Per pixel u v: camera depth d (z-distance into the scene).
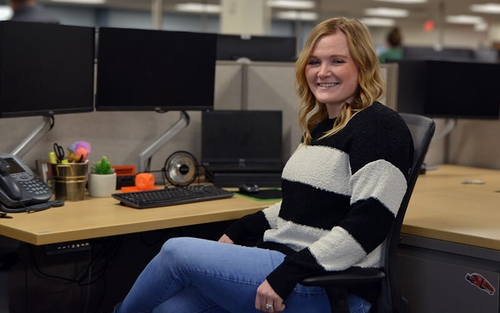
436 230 1.67
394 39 6.55
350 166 1.49
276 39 3.13
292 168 1.61
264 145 2.43
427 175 2.71
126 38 2.13
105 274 2.35
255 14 6.35
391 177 1.45
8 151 2.04
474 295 1.63
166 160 2.25
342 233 1.44
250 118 2.43
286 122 2.57
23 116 1.86
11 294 2.07
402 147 1.47
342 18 1.63
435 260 1.71
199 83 2.31
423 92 2.82
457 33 10.16
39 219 1.66
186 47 2.26
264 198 2.02
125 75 2.14
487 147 2.91
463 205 2.00
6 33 1.79
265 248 1.63
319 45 1.61
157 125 2.35
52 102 1.96
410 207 1.97
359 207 1.45
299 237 1.57
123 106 2.16
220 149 2.39
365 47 1.58
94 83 2.17
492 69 2.84
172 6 8.05
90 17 8.28
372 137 1.48
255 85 2.56
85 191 2.08
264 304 1.45
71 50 2.01
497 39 10.32
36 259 2.14
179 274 1.51
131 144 2.30
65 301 2.25
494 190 2.36
